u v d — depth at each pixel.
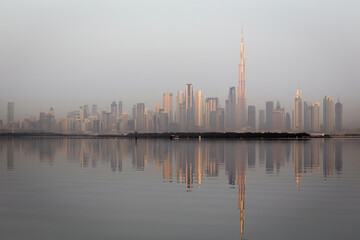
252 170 42.84
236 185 30.42
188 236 15.94
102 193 26.44
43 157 66.94
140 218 19.00
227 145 143.38
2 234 16.23
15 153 80.81
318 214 19.77
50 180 33.56
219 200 23.70
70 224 17.88
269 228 17.12
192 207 21.61
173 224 17.83
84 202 23.17
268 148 109.31
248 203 22.72
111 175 37.75
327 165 49.44
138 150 98.31
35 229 17.03
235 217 19.19
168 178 35.28
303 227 17.27
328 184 30.86
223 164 51.38
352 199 23.98
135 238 15.68
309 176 36.66
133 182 32.25
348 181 32.78
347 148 110.12
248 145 141.75
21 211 20.67
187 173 39.78
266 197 24.75
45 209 21.12
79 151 92.19
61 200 23.77
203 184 31.06
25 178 35.16
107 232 16.55
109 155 74.12
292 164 51.28
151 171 41.81
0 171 41.59
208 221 18.39
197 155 73.62
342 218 18.92
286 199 24.02
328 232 16.42
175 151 91.56
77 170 42.88
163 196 25.17
